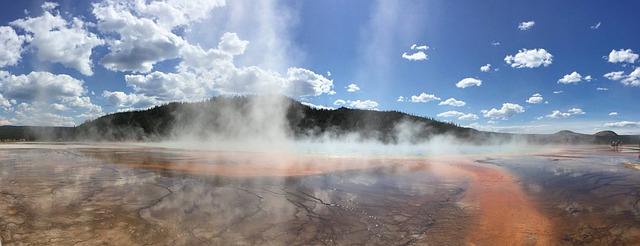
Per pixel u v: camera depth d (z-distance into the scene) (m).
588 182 8.16
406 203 5.97
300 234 4.34
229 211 5.12
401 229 4.67
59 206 4.99
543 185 7.73
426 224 4.89
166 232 4.17
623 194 6.78
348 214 5.26
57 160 11.12
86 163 10.27
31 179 7.09
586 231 4.64
